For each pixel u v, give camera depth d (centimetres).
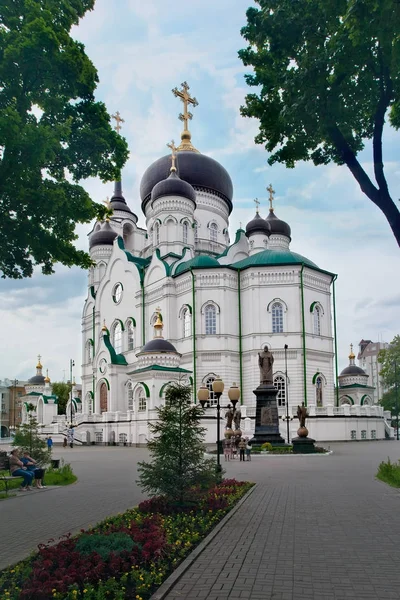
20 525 1423
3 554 1120
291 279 6084
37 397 8019
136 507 1575
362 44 1602
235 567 991
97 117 2006
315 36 1747
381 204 1798
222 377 5981
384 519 1432
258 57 1931
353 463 3102
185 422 1559
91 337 8269
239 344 6172
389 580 912
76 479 2503
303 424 3956
